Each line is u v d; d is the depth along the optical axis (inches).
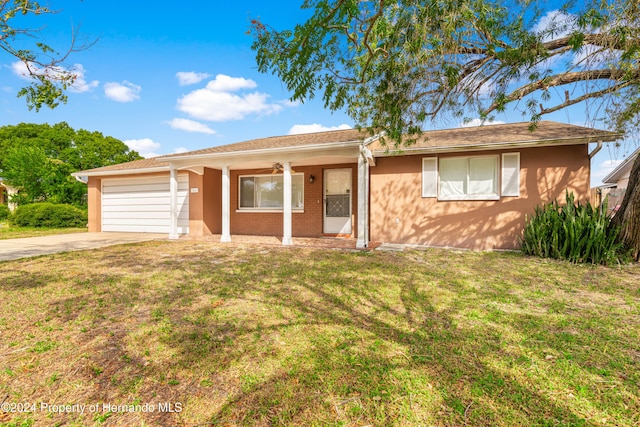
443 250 328.2
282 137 526.6
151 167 465.1
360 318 137.0
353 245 350.9
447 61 181.3
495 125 438.3
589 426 71.8
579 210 276.4
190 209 458.3
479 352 106.0
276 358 102.1
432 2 145.3
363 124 245.6
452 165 356.8
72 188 808.9
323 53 155.6
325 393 84.0
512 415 75.2
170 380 90.5
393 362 99.3
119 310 144.9
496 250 331.0
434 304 155.0
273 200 459.5
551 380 89.5
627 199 258.1
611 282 196.5
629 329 124.7
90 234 486.9
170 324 128.9
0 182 920.9
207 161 386.0
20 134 1171.3
